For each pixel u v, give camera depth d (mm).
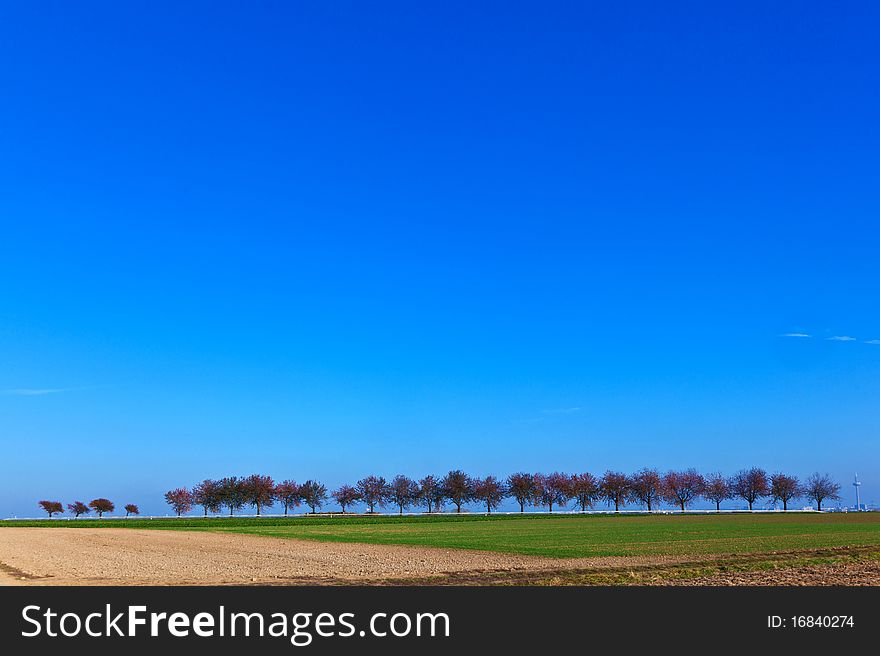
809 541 65000
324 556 54844
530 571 41594
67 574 42156
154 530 106688
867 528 88688
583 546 60812
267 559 52469
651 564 44844
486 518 157125
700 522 114250
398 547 63656
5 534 93562
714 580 36406
